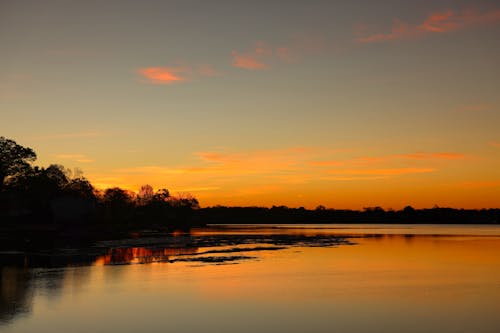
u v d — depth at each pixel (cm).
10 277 3991
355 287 3634
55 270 4450
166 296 3228
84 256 5825
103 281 3812
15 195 12081
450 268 4809
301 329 2450
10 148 11819
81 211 13438
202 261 5322
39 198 12656
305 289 3534
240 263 5128
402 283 3834
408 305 3005
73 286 3569
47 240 9162
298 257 5881
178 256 5922
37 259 5444
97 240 9331
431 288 3609
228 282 3825
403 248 7531
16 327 2416
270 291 3441
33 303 2973
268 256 6000
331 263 5200
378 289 3559
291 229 19675
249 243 8662
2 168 11444
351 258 5797
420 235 12975
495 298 3234
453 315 2764
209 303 3019
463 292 3453
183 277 4059
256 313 2772
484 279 4066
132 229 15800
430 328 2492
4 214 12200
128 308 2861
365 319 2653
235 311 2816
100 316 2662
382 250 7088
